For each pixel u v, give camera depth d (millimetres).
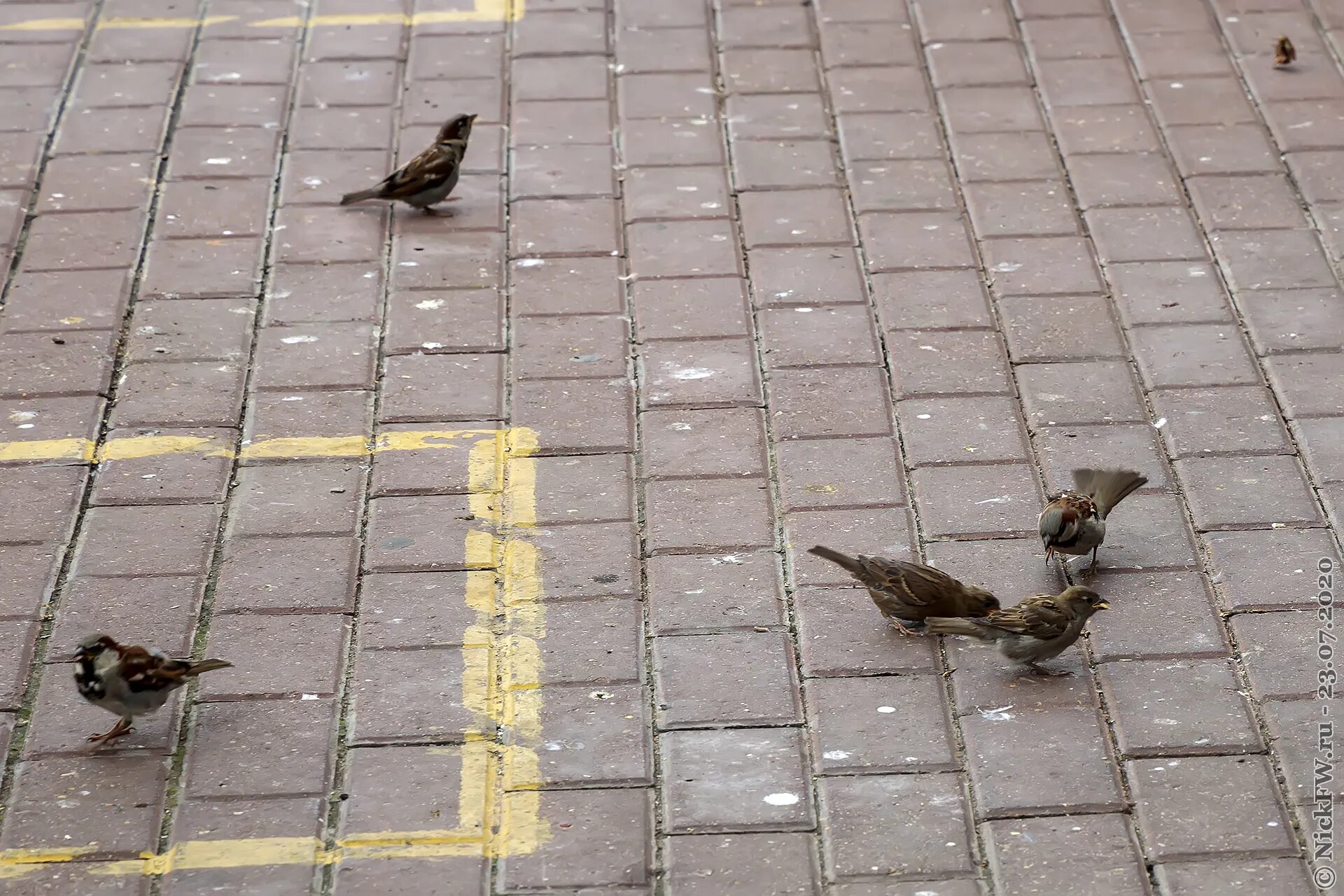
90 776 2740
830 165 3566
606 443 3102
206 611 2898
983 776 2742
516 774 2744
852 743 2771
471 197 3514
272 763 2752
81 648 2715
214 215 3465
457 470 3062
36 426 3111
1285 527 2979
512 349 3240
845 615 2895
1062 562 2947
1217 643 2857
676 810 2717
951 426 3119
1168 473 3051
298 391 3172
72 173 3537
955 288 3332
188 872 2666
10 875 2662
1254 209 3453
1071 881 2656
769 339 3254
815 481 3049
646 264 3383
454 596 2916
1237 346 3223
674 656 2854
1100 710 2797
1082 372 3195
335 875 2664
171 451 3082
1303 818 2701
